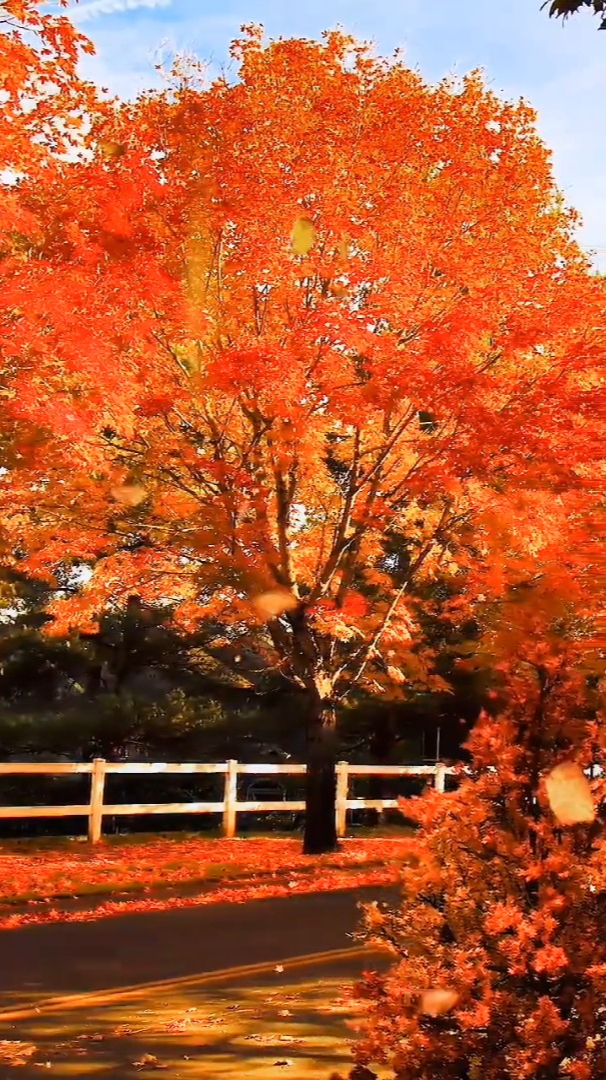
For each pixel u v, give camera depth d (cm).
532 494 1275
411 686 2236
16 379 1173
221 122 1342
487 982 427
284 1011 682
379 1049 446
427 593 2102
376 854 1612
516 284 1363
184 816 2472
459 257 1382
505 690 471
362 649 1689
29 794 2305
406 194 1388
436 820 467
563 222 1448
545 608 909
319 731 1661
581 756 456
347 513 1581
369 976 457
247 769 1888
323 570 1600
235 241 1386
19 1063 568
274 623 1620
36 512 1520
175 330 1377
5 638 2298
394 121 1363
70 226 1241
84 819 2336
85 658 2352
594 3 761
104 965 831
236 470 1406
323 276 1384
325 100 1370
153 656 2392
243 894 1213
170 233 1338
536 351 1411
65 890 1205
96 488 1442
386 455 1499
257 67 1379
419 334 1390
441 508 1661
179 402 1438
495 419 1267
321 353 1328
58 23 1121
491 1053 424
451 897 450
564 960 417
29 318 1152
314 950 895
